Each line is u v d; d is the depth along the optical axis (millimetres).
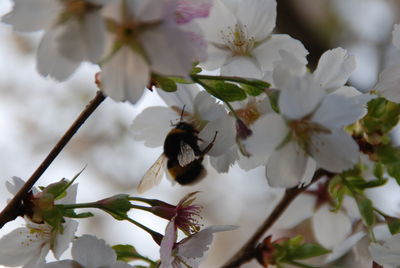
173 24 460
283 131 485
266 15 518
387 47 960
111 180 1073
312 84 480
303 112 483
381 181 545
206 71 521
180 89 521
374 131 526
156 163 542
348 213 597
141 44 461
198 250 509
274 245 564
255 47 520
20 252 516
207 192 1069
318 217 601
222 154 515
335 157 485
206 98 517
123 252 525
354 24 1020
